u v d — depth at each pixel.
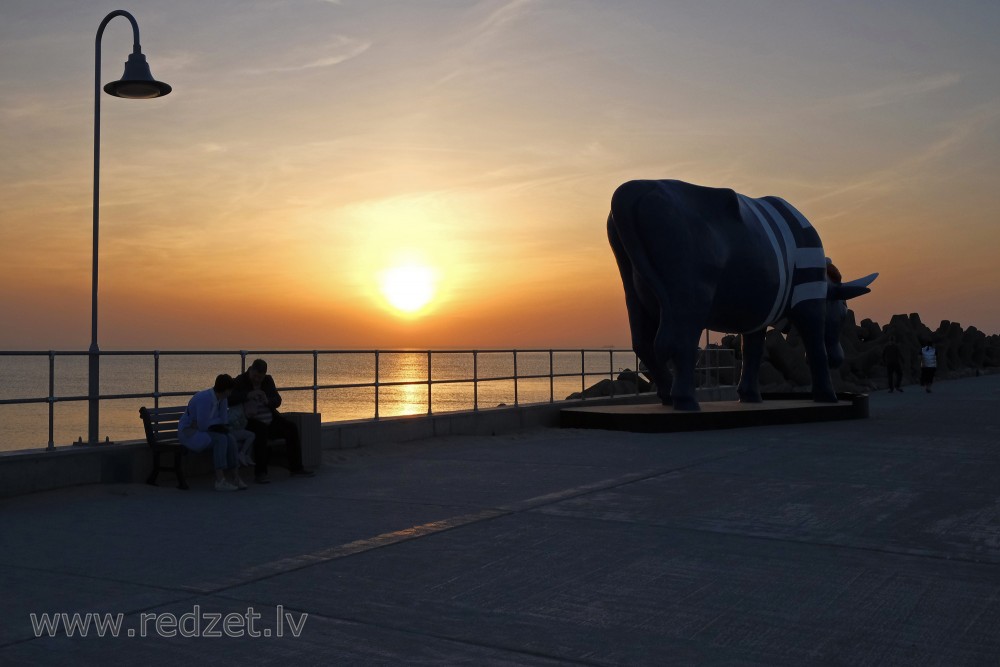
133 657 5.17
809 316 22.09
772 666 5.04
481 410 18.22
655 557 7.51
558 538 8.23
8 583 6.70
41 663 5.07
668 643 5.40
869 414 23.42
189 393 12.20
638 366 23.95
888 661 5.12
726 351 30.86
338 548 7.83
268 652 5.24
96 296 11.45
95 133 11.70
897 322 49.19
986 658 5.16
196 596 6.36
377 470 12.85
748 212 21.08
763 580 6.79
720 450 15.36
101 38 12.05
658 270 19.28
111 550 7.77
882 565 7.25
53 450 10.67
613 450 15.39
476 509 9.70
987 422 21.00
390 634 5.55
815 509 9.68
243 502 10.19
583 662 5.09
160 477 11.58
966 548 7.83
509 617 5.89
